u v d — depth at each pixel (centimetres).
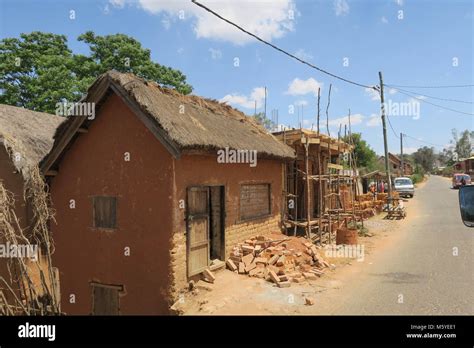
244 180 1054
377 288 855
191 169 824
